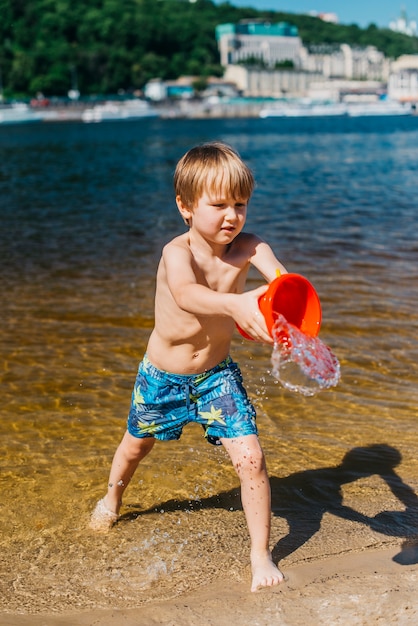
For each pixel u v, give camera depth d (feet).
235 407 8.41
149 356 8.85
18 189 53.72
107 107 403.54
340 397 13.37
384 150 100.17
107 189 53.26
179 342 8.42
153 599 7.86
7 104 375.66
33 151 117.08
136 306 19.45
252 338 7.66
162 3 612.29
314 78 548.72
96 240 30.22
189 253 8.38
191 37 549.95
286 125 267.80
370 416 12.55
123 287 21.61
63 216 38.24
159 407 8.74
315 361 7.04
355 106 433.07
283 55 594.24
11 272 23.98
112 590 8.07
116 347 16.20
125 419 12.66
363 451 11.29
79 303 19.83
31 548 8.97
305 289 7.55
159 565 8.53
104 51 462.19
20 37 442.91
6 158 97.86
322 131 198.29
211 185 7.88
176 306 8.29
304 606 7.47
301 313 7.64
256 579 7.92
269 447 11.51
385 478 10.46
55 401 13.42
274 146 121.39
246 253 8.74
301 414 12.71
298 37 613.11
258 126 260.83
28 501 10.07
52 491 10.34
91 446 11.68
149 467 11.02
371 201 41.75
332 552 8.59
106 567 8.54
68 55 444.96
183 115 426.92
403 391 13.57
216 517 9.62
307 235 30.35
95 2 511.81
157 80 472.03
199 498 10.14
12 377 14.51
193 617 7.43
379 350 15.67
